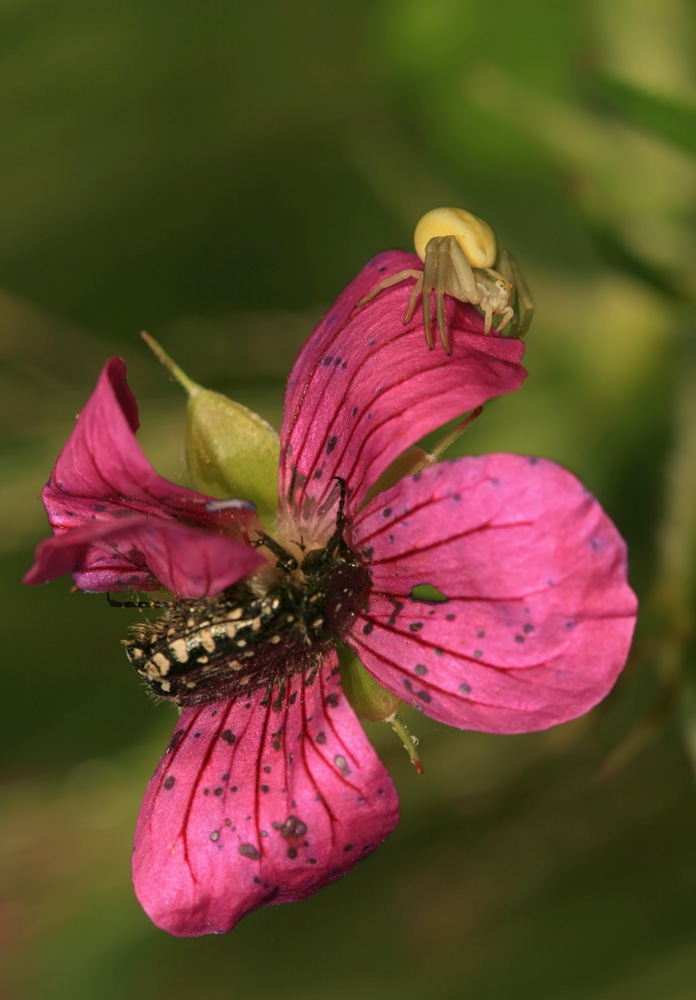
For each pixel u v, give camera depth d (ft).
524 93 0.63
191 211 0.73
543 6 0.64
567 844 0.62
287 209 0.74
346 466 0.49
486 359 0.48
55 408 0.65
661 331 0.64
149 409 0.65
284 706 0.50
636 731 0.56
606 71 0.57
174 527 0.46
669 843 0.62
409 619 0.48
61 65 0.66
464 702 0.47
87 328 0.73
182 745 0.50
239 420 0.50
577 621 0.46
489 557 0.47
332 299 0.74
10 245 0.71
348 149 0.71
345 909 0.63
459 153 0.64
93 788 0.62
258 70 0.67
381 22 0.65
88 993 0.62
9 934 0.63
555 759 0.60
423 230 0.48
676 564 0.56
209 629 0.49
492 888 0.62
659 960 0.60
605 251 0.60
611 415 0.65
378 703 0.50
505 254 0.49
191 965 0.63
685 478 0.59
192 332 0.69
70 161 0.68
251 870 0.49
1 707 0.67
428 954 0.62
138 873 0.50
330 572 0.49
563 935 0.61
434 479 0.47
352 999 0.61
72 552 0.49
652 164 0.62
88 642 0.68
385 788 0.49
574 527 0.46
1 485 0.62
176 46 0.66
